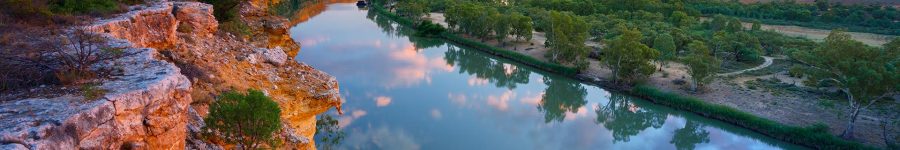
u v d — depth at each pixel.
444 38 98.81
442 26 104.44
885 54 51.44
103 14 28.75
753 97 55.84
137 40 28.12
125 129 12.73
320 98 29.06
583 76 68.19
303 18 119.25
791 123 47.41
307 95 28.89
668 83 61.88
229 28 44.00
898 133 42.56
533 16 126.19
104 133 12.21
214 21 38.38
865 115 48.34
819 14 153.25
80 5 29.11
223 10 46.34
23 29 23.27
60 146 11.09
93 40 20.70
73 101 12.59
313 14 130.38
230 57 31.41
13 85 14.07
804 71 52.53
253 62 31.78
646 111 56.75
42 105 12.36
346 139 40.12
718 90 58.75
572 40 77.00
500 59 80.88
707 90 58.69
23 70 15.24
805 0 196.00
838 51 49.97
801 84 61.69
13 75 14.62
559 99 60.12
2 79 13.94
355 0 171.50
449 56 82.94
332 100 29.56
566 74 69.81
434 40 97.69
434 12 145.75
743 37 84.31
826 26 131.12
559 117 52.59
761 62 77.19
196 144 17.41
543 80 69.50
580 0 147.50
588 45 88.88
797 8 155.38
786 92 57.78
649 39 88.81
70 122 11.48
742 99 55.19
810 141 43.47
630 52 60.72
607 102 60.00
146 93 13.46
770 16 148.12
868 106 46.22
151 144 13.57
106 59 16.75
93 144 11.88
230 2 47.00
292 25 104.75
